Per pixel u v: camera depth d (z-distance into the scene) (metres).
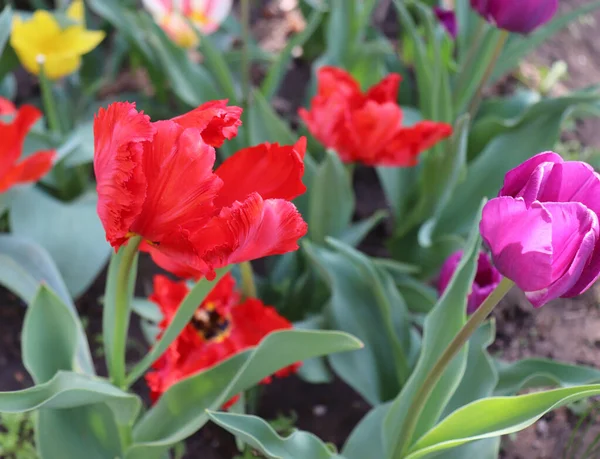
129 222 0.47
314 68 1.03
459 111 0.94
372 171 1.13
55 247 0.88
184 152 0.46
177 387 0.63
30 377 0.86
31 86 1.21
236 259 0.49
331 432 0.83
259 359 0.58
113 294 0.58
